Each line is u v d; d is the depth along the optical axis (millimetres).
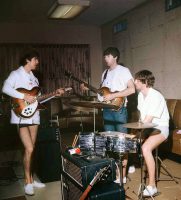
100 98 4117
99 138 3029
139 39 6402
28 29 7652
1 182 4004
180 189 3504
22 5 5824
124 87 3863
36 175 4250
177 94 5301
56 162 3936
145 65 6254
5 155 5582
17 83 3492
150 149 3273
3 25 7445
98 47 8375
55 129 3969
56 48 7930
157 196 3316
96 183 2486
